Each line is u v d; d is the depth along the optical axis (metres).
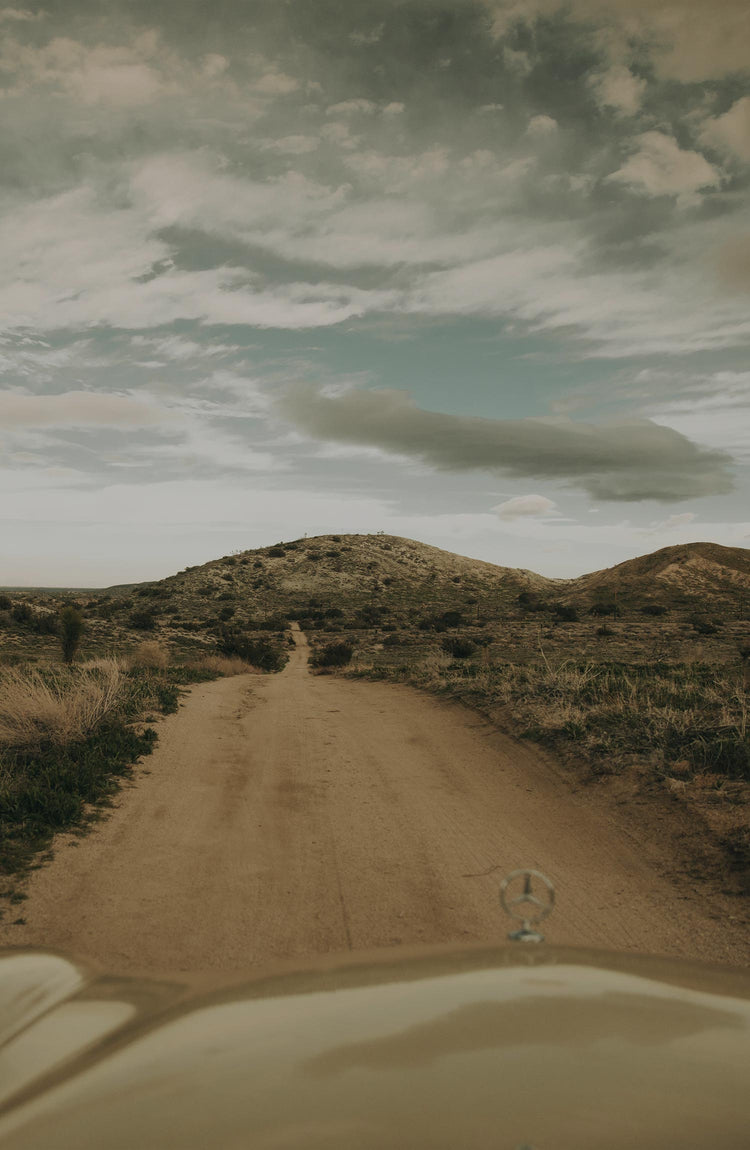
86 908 4.75
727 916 4.68
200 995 1.07
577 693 12.49
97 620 84.56
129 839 6.26
